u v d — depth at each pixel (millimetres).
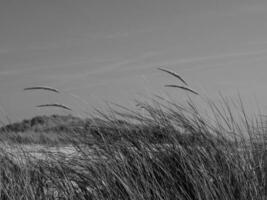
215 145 4434
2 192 4219
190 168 4164
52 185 4496
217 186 4051
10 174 4480
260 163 4422
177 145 4371
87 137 4758
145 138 4480
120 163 4266
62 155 4637
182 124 4641
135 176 4129
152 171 4070
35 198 4223
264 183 4246
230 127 4762
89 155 4512
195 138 4496
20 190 4250
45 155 4664
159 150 4402
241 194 4023
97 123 4781
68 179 4332
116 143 4496
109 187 4070
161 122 4625
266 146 4785
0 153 4719
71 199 4125
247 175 4215
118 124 4707
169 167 4250
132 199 3816
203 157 4293
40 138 4930
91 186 4258
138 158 4277
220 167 4246
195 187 3926
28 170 4559
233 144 4633
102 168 4270
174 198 3971
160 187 3926
